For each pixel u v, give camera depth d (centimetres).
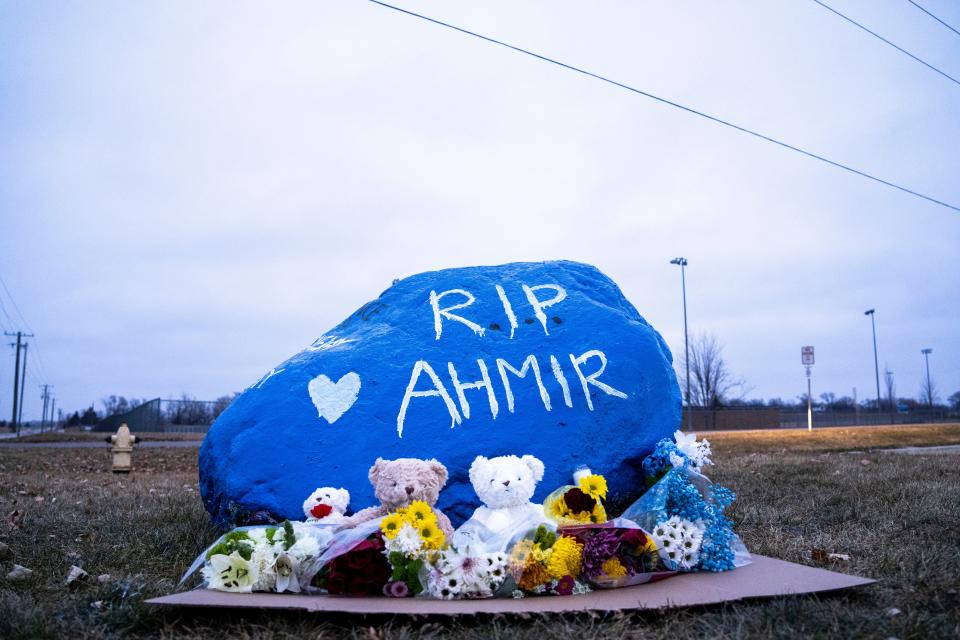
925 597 431
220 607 425
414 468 521
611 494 615
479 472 520
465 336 655
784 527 668
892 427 3462
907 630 375
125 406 7888
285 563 461
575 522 496
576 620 403
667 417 645
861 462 1246
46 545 594
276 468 588
